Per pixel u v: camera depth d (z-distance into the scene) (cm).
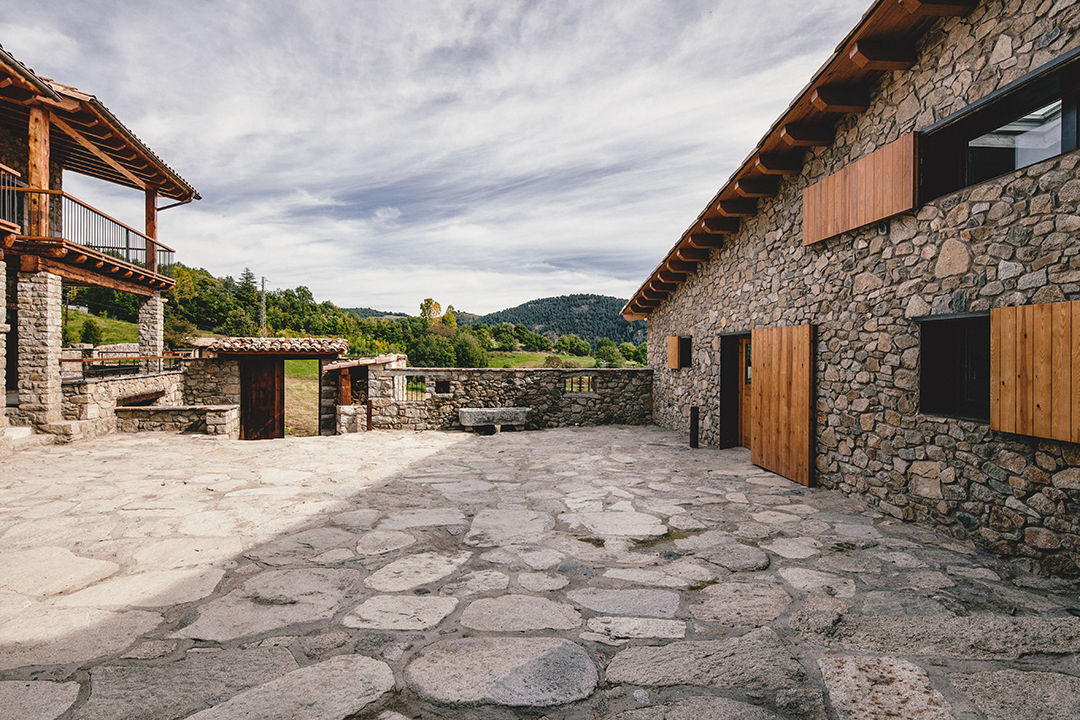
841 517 461
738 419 844
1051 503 330
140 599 296
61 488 554
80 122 924
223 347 1191
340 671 226
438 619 275
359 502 507
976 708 203
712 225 775
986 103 361
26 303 845
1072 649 245
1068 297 314
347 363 1098
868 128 485
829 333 553
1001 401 355
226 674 223
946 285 403
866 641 252
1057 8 315
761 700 208
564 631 262
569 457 759
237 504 496
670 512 477
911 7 373
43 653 239
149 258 1234
